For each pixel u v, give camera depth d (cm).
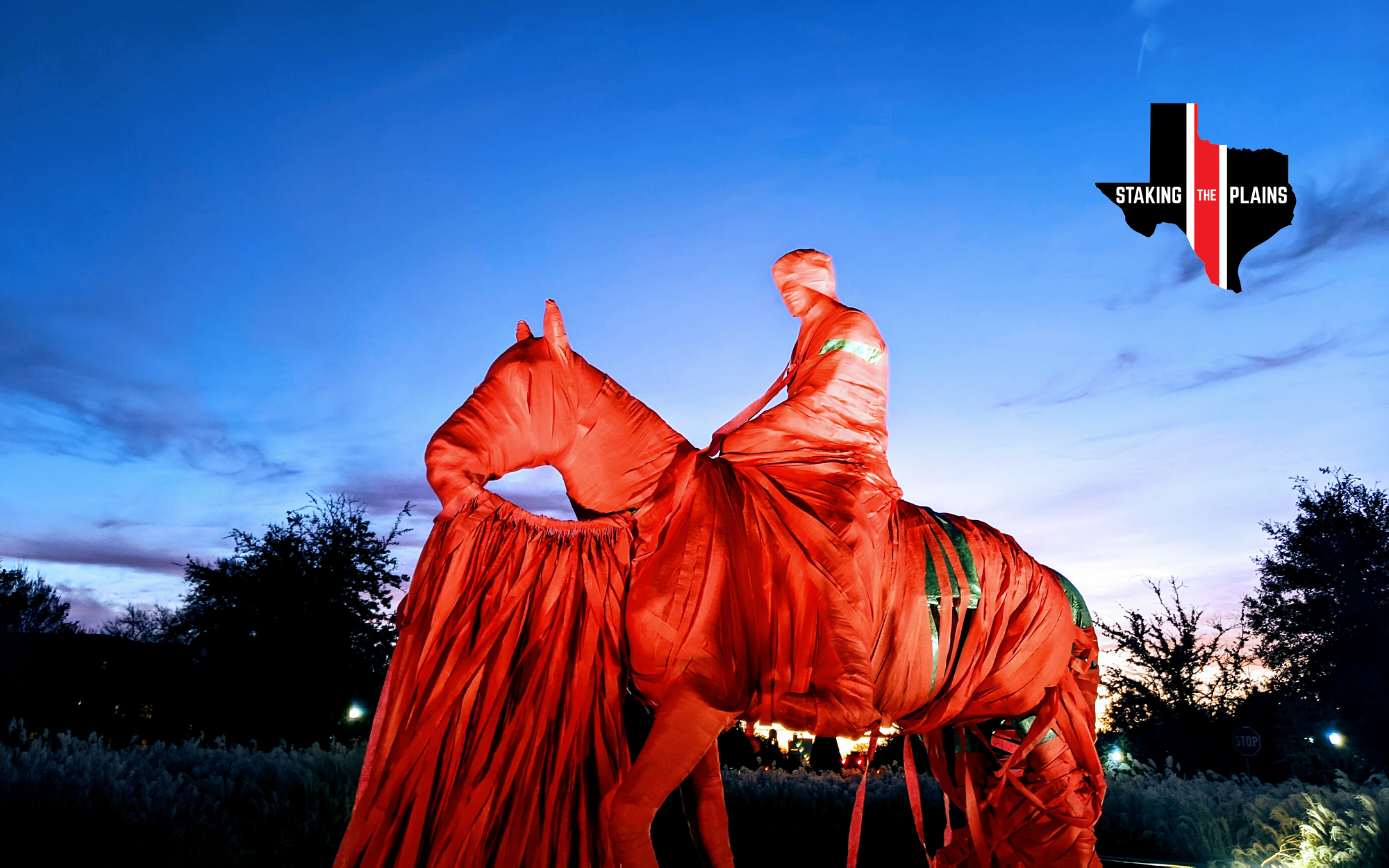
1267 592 2684
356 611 2361
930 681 379
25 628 3794
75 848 682
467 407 324
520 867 294
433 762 292
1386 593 2491
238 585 2286
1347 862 830
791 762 1484
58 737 884
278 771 907
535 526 322
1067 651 414
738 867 915
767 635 333
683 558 323
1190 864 906
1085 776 413
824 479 359
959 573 387
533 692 306
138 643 2298
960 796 439
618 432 339
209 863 711
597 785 311
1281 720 2183
